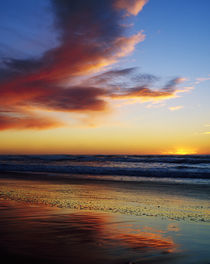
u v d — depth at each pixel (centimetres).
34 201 780
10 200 794
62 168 2516
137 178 1736
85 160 4347
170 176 1861
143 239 398
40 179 1633
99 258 308
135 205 766
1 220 510
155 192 1084
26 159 4878
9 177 1777
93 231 439
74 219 536
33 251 325
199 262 302
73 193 1012
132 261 302
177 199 905
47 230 436
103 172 2186
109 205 752
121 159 4366
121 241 382
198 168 2462
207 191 1117
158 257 317
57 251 327
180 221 551
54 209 648
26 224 477
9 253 317
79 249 339
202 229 476
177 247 359
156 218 579
